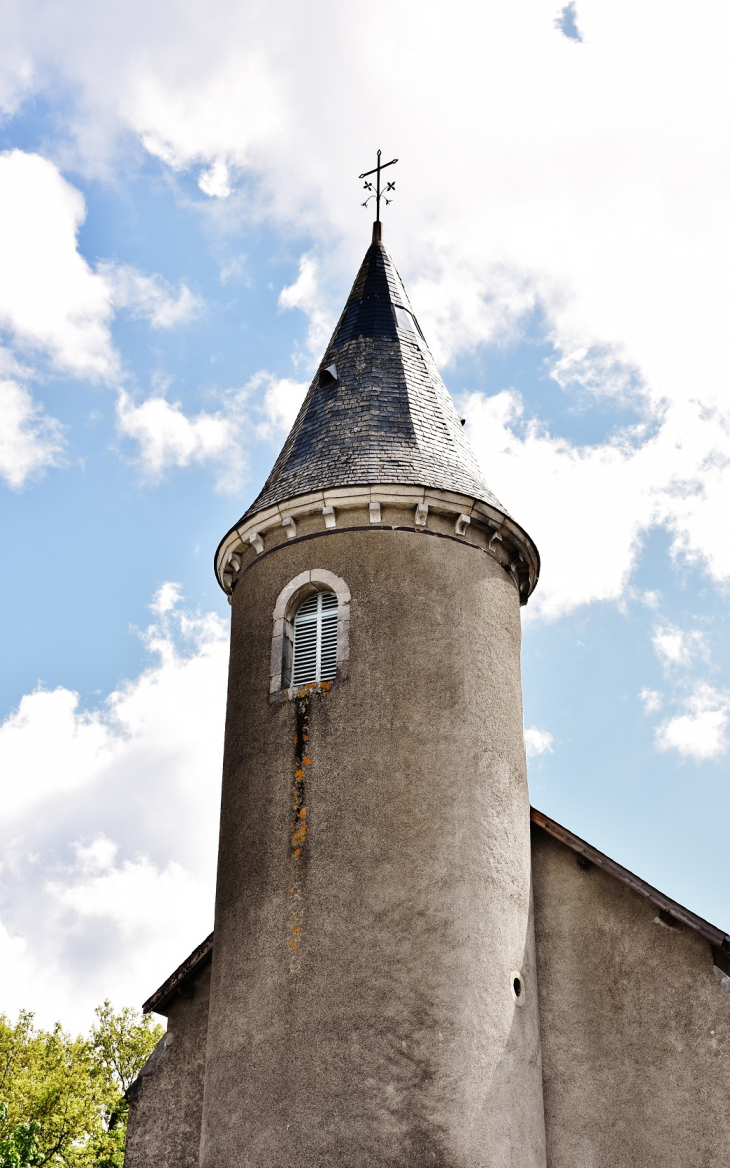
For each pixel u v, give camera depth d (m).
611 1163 14.45
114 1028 37.59
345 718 15.52
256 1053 13.84
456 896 14.41
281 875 14.80
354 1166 12.81
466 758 15.43
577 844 16.39
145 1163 16.39
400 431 18.25
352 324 20.89
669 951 15.49
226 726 16.80
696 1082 14.58
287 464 18.55
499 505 17.61
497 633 16.88
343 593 16.36
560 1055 15.26
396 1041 13.43
